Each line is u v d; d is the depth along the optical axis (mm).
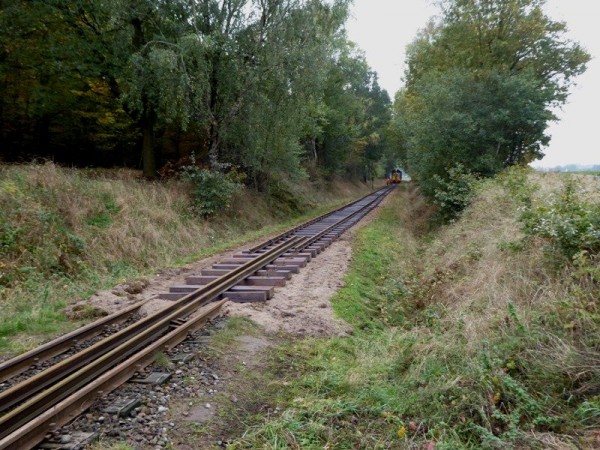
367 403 4219
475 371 4234
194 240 15016
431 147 20078
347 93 43938
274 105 19516
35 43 16219
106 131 20844
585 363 4000
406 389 4449
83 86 18531
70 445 3299
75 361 4766
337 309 7500
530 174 14102
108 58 17547
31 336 6031
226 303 7457
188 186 18094
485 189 14859
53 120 18969
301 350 5770
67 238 10734
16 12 14594
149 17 17578
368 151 65812
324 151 47125
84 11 16906
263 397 4496
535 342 4488
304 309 7273
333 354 5719
